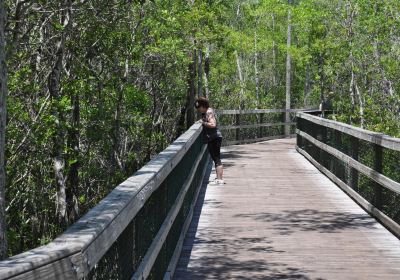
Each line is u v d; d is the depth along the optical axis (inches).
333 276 260.8
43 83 641.0
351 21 1259.8
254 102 2027.6
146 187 166.1
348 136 473.1
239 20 2155.5
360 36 1222.3
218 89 1699.1
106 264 115.3
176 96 1110.4
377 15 1164.5
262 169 639.8
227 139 933.2
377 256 295.4
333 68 1344.7
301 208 419.8
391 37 1151.0
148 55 939.3
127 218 132.8
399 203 330.3
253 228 355.9
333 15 1318.9
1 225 200.4
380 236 338.0
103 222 106.1
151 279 187.9
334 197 464.8
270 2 2026.3
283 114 1171.3
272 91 2442.2
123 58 766.5
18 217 756.6
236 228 355.6
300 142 818.8
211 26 879.1
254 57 2429.9
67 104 578.2
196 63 1023.6
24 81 599.2
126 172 1104.2
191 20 849.5
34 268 73.7
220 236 335.3
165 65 981.2
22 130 609.9
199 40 877.8
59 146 606.2
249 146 936.9
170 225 238.7
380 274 264.7
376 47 1186.0
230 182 543.5
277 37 2160.4
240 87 1820.9
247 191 493.4
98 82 714.8
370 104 1145.4
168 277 231.6
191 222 371.6
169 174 252.2
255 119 1043.3
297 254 297.7
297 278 257.0
